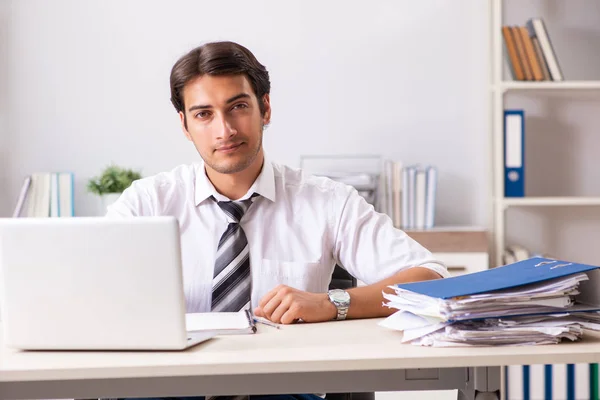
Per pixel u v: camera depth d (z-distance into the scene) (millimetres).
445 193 3539
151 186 2029
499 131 3285
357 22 3516
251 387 1276
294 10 3512
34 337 1332
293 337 1417
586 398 3275
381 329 1489
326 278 2029
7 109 3488
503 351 1277
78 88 3504
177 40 3510
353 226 2002
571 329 1348
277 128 3523
